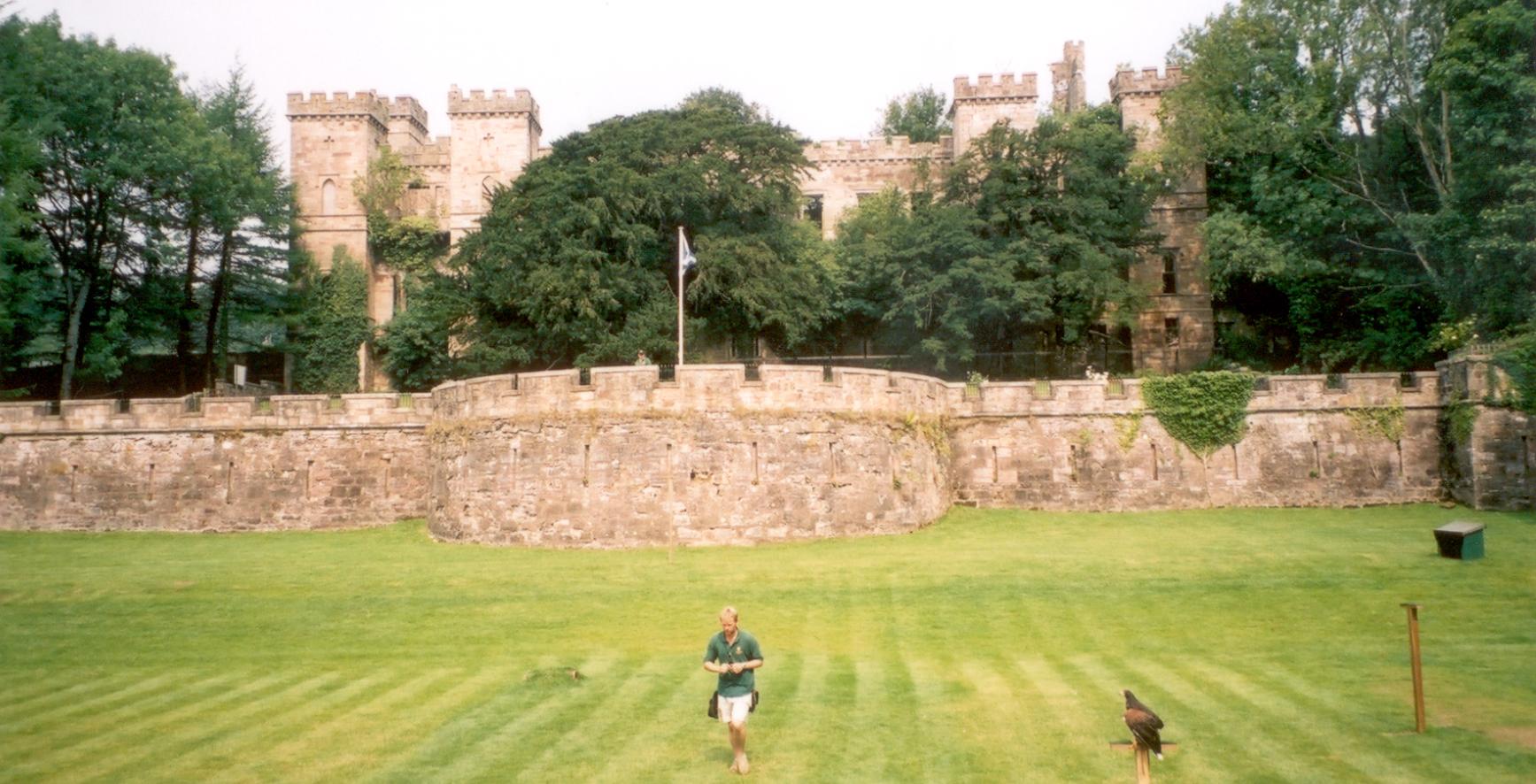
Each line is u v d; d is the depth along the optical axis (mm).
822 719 17219
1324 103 52031
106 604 27750
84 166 54656
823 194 75688
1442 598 25594
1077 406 42312
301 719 17766
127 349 60344
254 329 74938
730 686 14898
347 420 43312
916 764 14969
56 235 55500
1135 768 14602
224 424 43562
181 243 60062
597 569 30781
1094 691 18719
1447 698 17953
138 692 19969
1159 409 42000
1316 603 25594
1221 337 67500
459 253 55875
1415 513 38594
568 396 35750
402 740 16422
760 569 30328
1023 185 57469
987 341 60188
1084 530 36906
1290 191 51531
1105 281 54688
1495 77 41969
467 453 37438
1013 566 29797
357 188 71625
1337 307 56938
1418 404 41156
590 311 49625
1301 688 18734
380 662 22328
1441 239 45344
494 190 62031
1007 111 72562
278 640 24422
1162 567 29281
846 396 36844
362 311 70562
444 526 38312
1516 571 27656
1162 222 67250
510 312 54375
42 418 44469
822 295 59875
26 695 19906
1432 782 13945
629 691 19141
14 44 48656
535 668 20594
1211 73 57125
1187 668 20500
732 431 35188
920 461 38688
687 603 26938
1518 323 42438
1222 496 41375
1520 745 15383
